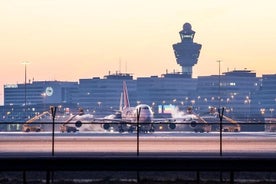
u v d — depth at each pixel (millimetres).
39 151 167875
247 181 112625
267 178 123125
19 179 117500
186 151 166000
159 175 129875
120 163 92500
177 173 134000
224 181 110688
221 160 92125
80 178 122000
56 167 92625
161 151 165375
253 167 92188
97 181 111812
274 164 91938
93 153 146250
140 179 114438
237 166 92375
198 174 108000
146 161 92375
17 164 92625
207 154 139375
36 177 124125
